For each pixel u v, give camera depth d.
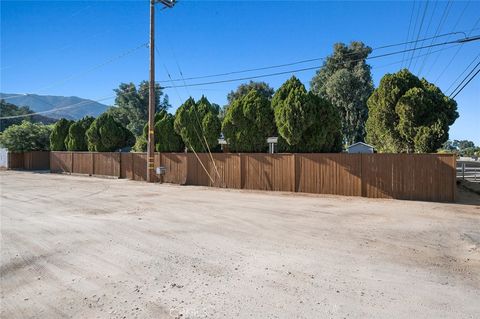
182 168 20.34
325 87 38.62
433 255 6.27
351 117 37.44
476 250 6.59
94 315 3.99
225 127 18.44
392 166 13.75
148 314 4.00
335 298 4.40
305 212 10.75
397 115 17.19
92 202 13.09
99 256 6.25
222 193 15.84
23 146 36.28
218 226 8.75
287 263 5.80
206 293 4.58
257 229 8.40
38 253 6.46
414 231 8.14
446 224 8.94
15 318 3.94
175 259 6.04
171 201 13.28
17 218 9.96
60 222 9.31
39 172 32.19
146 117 58.41
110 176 25.47
